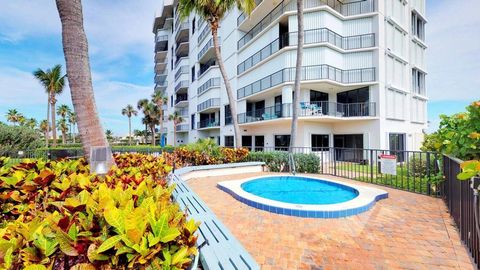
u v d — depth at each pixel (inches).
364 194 209.6
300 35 428.5
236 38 868.0
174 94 1461.6
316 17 620.7
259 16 777.6
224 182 274.5
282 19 657.6
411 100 741.9
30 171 111.1
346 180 307.7
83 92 134.1
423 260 108.9
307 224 153.8
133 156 218.5
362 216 167.5
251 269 67.6
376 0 626.8
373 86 621.6
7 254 46.6
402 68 705.6
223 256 75.9
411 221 157.2
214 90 976.9
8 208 84.0
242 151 424.5
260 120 727.7
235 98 873.5
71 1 131.2
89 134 133.6
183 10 513.3
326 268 103.5
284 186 316.8
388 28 653.9
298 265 106.0
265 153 407.8
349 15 666.2
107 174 119.4
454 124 182.7
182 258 52.8
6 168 117.0
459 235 134.0
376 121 612.1
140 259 47.7
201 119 1155.3
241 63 845.8
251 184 295.0
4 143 534.6
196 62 1159.6
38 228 52.2
